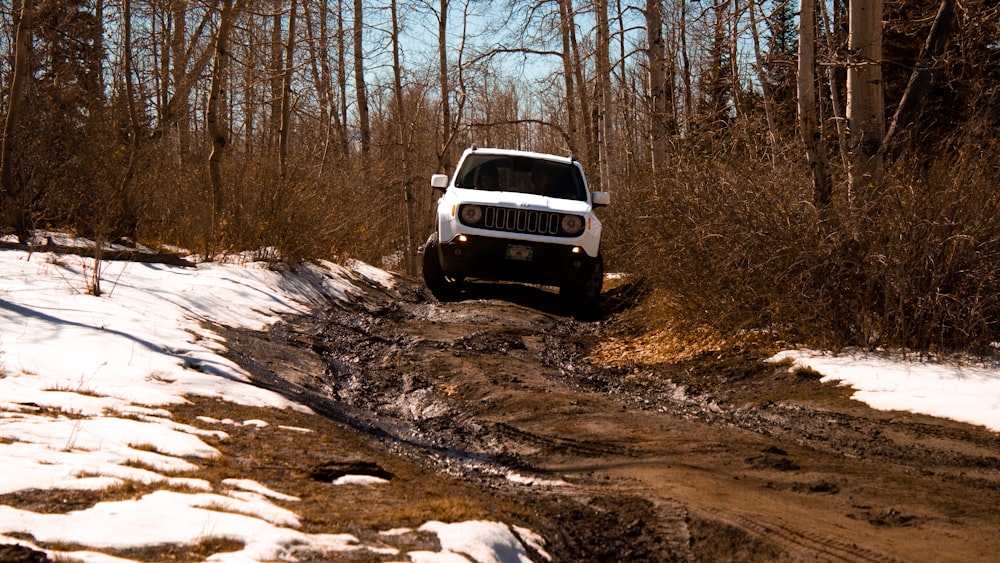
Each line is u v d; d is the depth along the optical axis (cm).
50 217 1223
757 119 1154
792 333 876
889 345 804
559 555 387
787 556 385
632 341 1006
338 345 923
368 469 466
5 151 1078
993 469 527
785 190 920
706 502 452
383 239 2253
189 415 530
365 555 324
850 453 576
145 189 1339
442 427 650
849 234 849
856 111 977
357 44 2528
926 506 454
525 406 686
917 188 838
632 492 475
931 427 606
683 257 977
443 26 2419
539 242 1187
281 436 514
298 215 1324
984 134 952
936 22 1062
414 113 3030
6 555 278
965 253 791
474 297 1320
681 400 758
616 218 1636
